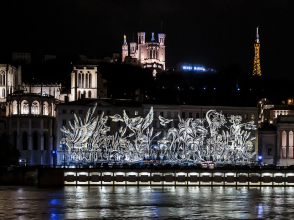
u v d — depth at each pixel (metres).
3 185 142.00
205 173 141.25
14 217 96.50
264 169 141.62
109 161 173.00
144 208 106.75
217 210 105.88
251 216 100.50
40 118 197.62
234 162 175.00
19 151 192.00
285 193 129.25
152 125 186.88
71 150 179.88
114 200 115.44
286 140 189.75
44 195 121.44
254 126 190.00
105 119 180.75
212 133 181.62
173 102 194.50
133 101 197.25
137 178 140.25
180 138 174.62
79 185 139.38
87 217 97.38
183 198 119.56
